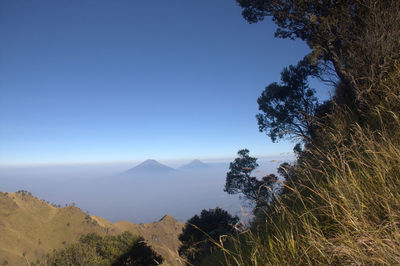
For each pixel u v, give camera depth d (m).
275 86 15.57
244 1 10.48
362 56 3.80
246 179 16.31
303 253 1.40
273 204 2.34
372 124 2.79
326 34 6.66
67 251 25.47
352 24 5.67
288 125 14.61
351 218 1.38
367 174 1.65
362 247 1.25
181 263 2.19
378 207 1.44
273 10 9.45
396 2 3.55
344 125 3.34
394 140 1.98
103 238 28.42
